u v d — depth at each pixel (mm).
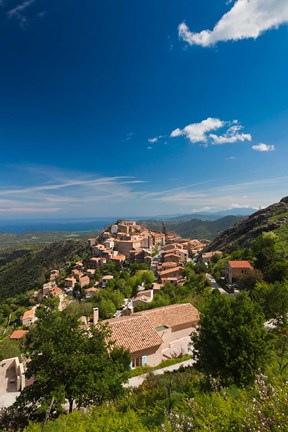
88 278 107250
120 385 15406
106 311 66875
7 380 27094
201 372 14781
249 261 66062
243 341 13000
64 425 9867
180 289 63594
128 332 29281
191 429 6422
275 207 110562
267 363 12461
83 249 163250
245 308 14375
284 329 22312
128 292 84500
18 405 14758
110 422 8820
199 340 15141
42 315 16344
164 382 14906
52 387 14359
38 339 15227
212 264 87375
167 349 32406
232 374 13078
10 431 13539
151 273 92750
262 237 69438
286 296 25531
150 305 52031
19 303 116562
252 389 8789
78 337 15906
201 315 15570
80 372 14500
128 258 120312
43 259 182000
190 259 125562
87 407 14352
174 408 8328
